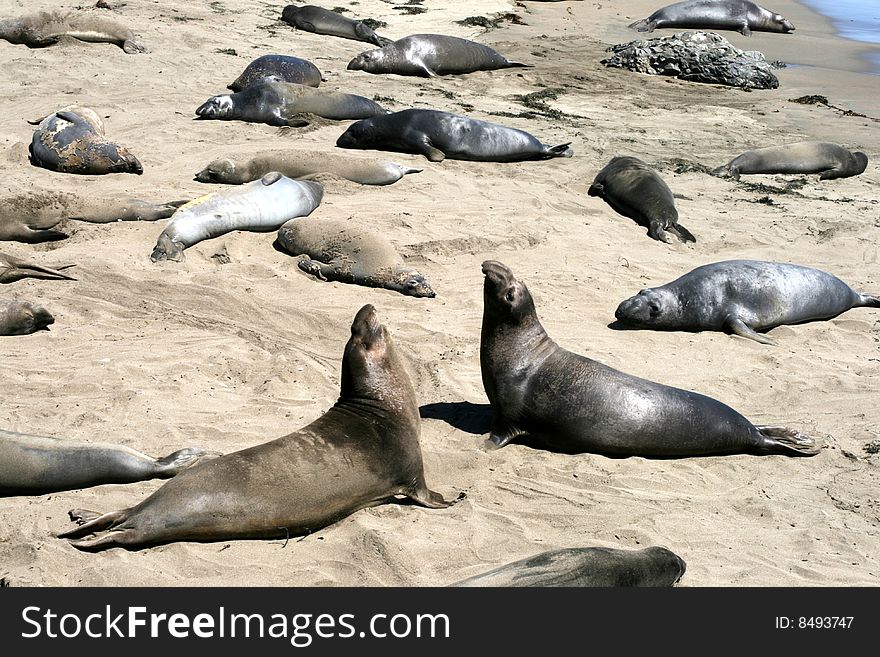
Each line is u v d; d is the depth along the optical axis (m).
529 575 6.75
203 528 7.54
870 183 21.31
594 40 34.44
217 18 30.44
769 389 11.38
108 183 16.78
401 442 8.38
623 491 8.94
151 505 7.52
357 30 31.06
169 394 10.17
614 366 11.57
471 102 24.58
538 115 23.75
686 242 16.61
